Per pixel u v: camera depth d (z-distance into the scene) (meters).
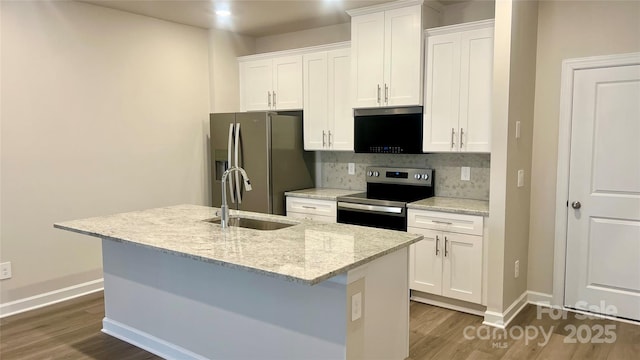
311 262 2.01
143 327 3.06
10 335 3.24
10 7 3.51
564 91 3.54
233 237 2.52
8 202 3.58
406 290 2.59
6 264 3.59
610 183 3.42
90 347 3.07
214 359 2.68
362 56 4.11
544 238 3.72
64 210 3.90
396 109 3.99
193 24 4.75
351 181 4.83
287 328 2.33
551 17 3.57
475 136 3.61
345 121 4.41
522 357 2.88
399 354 2.55
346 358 2.12
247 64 5.13
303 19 4.57
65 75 3.85
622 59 3.29
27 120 3.65
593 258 3.54
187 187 4.87
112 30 4.14
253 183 4.59
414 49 3.80
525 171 3.59
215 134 4.83
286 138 4.65
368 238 2.47
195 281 2.72
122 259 3.13
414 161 4.36
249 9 4.19
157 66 4.53
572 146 3.54
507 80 3.15
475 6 3.92
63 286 3.93
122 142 4.27
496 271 3.31
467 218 3.46
